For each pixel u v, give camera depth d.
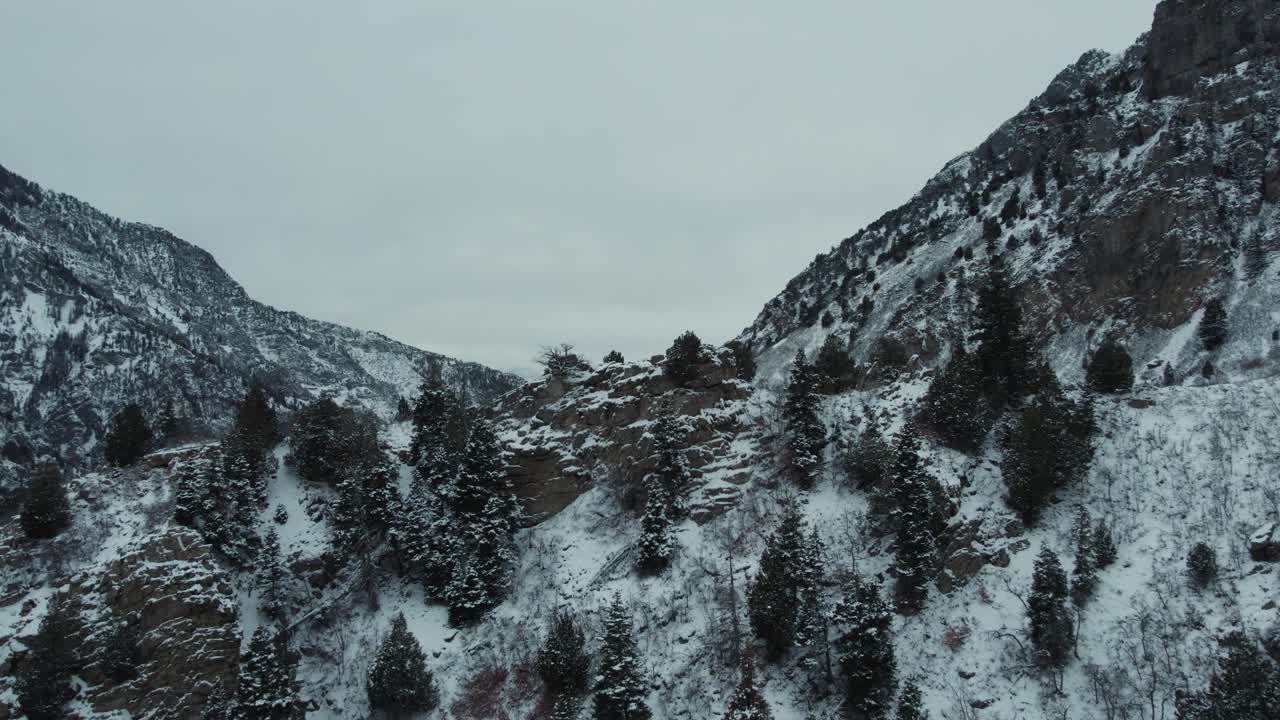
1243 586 38.88
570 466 67.00
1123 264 96.38
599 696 43.03
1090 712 36.22
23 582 51.22
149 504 59.03
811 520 54.88
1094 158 119.12
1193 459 48.62
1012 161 154.50
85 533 55.31
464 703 48.88
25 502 54.38
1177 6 118.88
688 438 65.38
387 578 61.25
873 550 50.41
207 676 47.66
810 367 63.50
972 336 62.91
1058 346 97.12
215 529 57.31
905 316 123.50
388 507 61.38
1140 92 123.81
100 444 184.38
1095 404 56.62
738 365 83.62
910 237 164.38
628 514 61.88
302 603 57.91
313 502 65.81
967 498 50.91
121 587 48.50
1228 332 80.75
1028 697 37.97
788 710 42.22
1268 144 95.81
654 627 50.06
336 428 69.69
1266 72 102.50
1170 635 37.97
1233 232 90.31
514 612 55.25
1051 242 111.06
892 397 63.72
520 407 77.94
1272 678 30.53
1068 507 49.09
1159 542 44.00
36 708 42.22
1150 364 83.75
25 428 183.00
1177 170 96.56
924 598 46.03
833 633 44.81
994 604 43.75
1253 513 42.78
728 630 47.81
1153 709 34.47
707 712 43.69
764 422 66.75
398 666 47.81
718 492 60.66
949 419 54.59
